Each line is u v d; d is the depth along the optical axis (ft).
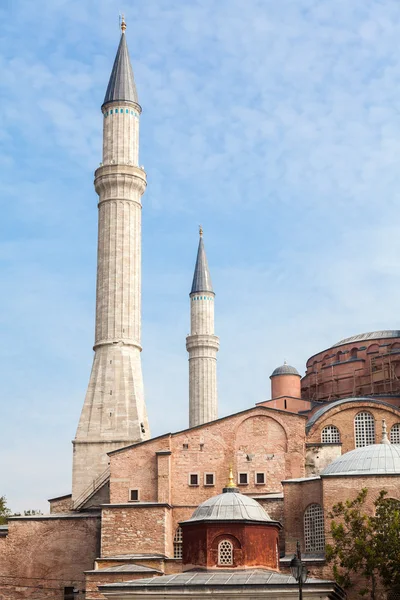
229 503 194.80
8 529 262.06
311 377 350.43
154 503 245.45
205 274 463.42
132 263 310.04
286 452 254.27
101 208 315.58
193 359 447.42
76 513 272.31
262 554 191.01
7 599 256.52
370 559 204.95
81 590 254.47
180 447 257.14
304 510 235.40
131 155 320.29
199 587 175.73
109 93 326.65
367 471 224.33
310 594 173.37
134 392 294.25
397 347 328.08
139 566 234.99
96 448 286.87
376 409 268.62
